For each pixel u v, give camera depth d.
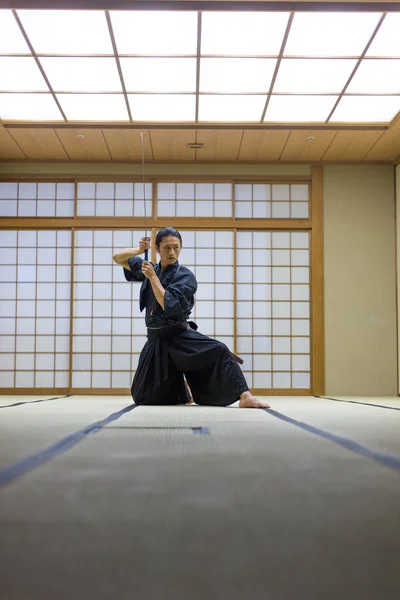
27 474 1.02
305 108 5.06
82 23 3.78
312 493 0.87
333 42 4.02
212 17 3.70
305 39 3.98
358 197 6.23
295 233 6.22
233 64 4.32
